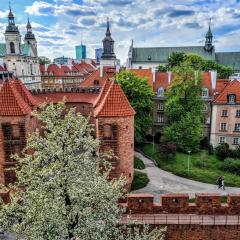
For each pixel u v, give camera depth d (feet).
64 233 43.75
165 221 66.59
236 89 180.86
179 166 140.56
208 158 160.35
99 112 99.60
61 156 47.47
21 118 94.68
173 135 166.71
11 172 96.48
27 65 337.93
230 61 403.54
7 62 321.73
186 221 66.69
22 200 51.26
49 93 139.85
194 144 169.78
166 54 414.00
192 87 170.81
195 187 117.39
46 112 50.72
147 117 175.11
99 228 44.93
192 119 166.50
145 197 69.62
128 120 101.55
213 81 195.83
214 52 405.80
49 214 41.96
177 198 69.87
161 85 204.64
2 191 67.77
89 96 141.49
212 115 183.11
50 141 47.93
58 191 44.86
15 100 95.66
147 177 125.90
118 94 102.22
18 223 45.83
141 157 157.48
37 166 47.80
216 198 69.62
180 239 66.80
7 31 312.29
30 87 343.46
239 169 138.72
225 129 182.80
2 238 60.44
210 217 68.74
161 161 147.43
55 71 385.70
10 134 95.40
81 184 45.83
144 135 180.14
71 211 44.91
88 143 49.98
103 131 100.89
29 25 386.73
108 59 400.47
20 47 323.98
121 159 102.78
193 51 409.28
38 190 45.03
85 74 428.97
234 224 65.51
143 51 422.00
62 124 48.96
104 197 46.09
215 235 66.28
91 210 45.60
